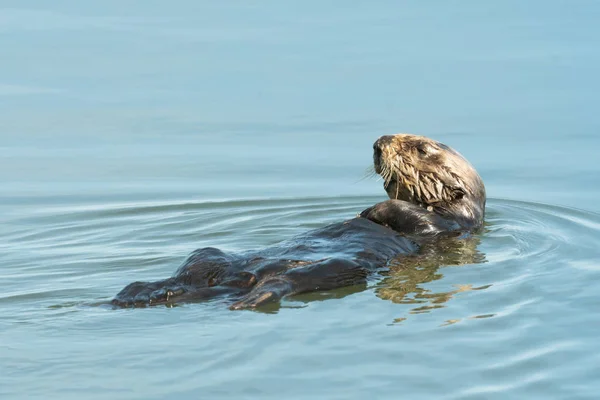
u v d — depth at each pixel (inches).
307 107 2127.2
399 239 1200.8
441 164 1315.2
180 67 2397.9
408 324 948.6
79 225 1483.8
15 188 1685.5
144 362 855.1
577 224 1401.3
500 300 1027.3
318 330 927.0
